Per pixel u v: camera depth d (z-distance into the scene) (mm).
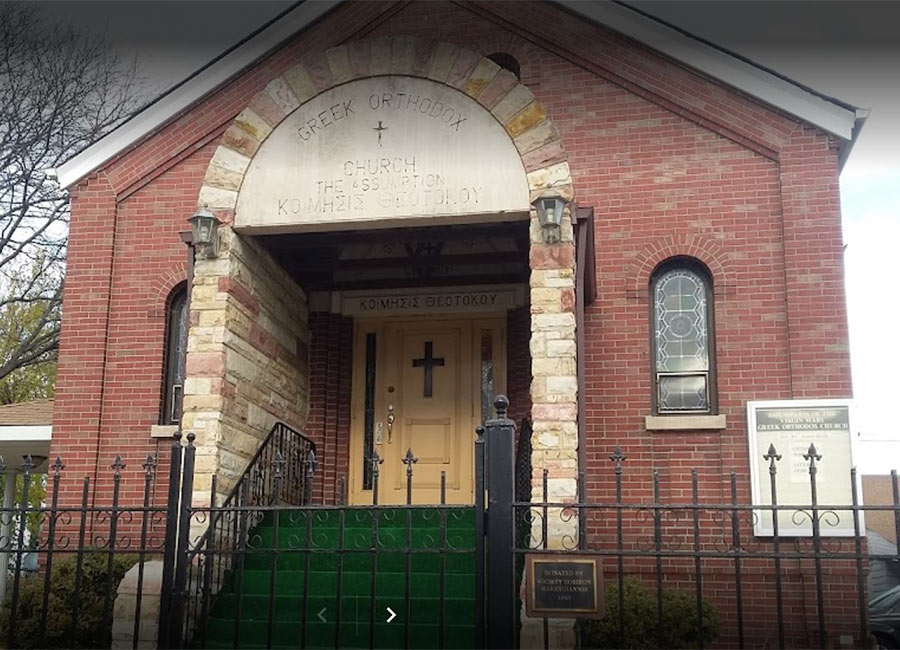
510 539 6340
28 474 7305
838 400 10508
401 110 10477
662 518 10766
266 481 11289
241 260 10773
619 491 6359
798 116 11297
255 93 12633
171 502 7227
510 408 12867
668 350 11328
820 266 10992
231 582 9578
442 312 13195
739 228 11312
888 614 13047
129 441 12148
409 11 12609
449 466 12953
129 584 9102
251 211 10531
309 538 6918
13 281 24719
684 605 9203
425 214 10172
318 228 10508
